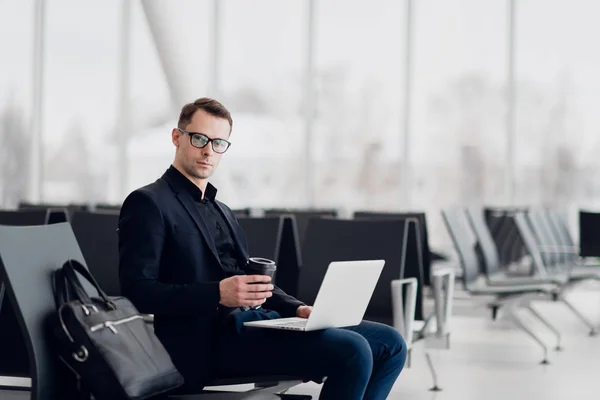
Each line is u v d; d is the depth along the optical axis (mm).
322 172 11500
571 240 9758
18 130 11562
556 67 11242
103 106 11516
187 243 3172
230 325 3207
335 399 3100
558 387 5562
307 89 11445
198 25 11516
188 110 3295
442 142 11367
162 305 3020
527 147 11297
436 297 4957
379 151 11422
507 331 8164
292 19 11469
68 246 2939
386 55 11391
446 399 5148
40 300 2674
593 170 11203
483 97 11328
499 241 8836
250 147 11531
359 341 3131
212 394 2982
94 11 11492
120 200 11508
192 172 3275
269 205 11508
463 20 11336
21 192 11570
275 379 3189
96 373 2594
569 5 11195
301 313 3461
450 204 11367
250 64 11508
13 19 11516
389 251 4676
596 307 10047
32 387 2574
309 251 4781
